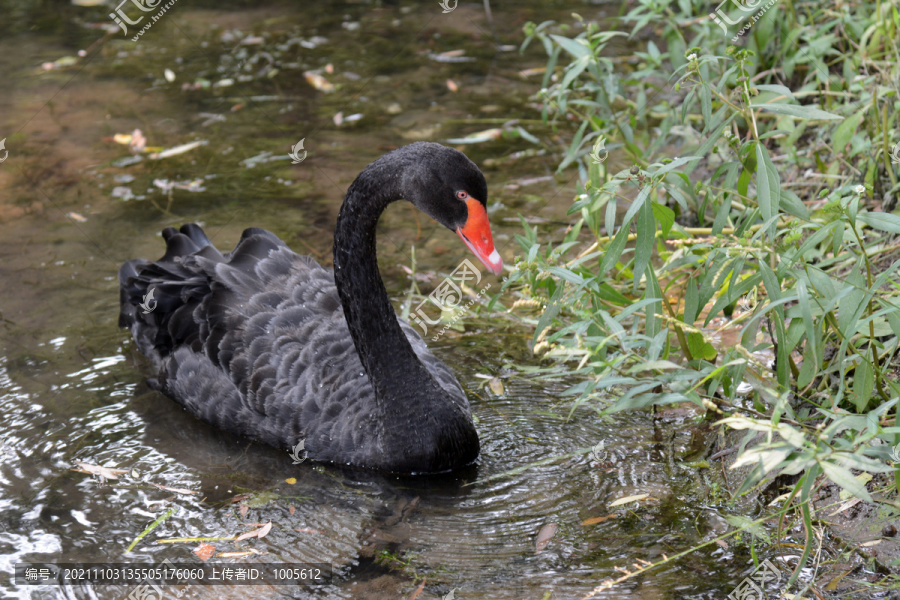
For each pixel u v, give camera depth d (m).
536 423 5.74
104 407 6.00
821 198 6.75
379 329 5.26
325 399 5.50
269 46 12.02
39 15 12.97
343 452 5.42
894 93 6.40
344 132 9.86
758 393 5.14
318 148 9.52
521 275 5.54
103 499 5.12
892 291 5.21
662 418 5.71
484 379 6.25
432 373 5.70
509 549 4.66
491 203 8.42
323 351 5.69
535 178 8.85
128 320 6.53
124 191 8.74
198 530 4.87
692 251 5.59
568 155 7.46
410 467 5.29
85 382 6.25
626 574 4.41
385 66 11.43
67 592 4.42
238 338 5.81
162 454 5.55
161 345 6.27
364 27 12.61
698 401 4.39
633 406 4.51
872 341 4.72
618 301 5.39
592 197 5.30
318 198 8.60
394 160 5.08
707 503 4.91
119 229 8.12
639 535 4.70
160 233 8.07
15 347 6.58
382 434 5.31
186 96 10.70
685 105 5.15
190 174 9.06
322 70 11.33
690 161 5.00
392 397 5.26
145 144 9.62
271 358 5.67
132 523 4.92
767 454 3.54
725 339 6.11
